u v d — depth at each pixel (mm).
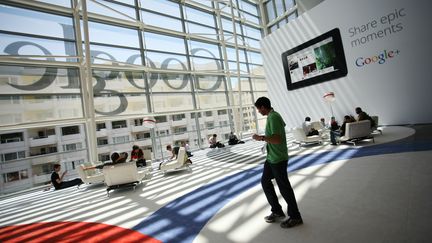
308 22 12289
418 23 8836
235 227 2979
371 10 10000
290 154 7684
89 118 9719
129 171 6012
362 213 2734
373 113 10484
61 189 7914
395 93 9719
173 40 13430
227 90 15898
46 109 9805
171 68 13039
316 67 12266
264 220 3018
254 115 17531
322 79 12109
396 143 6469
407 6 9016
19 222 4734
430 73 8773
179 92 13406
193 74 14117
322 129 10312
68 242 3303
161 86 12695
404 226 2287
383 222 2439
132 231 3406
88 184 8242
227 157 9617
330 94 10844
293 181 4609
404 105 9562
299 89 13227
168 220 3643
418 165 4242
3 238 3871
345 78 11195
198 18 14859
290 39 13320
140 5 12203
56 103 9586
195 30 14531
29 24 8867
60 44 9492
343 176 4395
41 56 8453
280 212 2855
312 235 2414
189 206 4180
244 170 6613
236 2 17156
